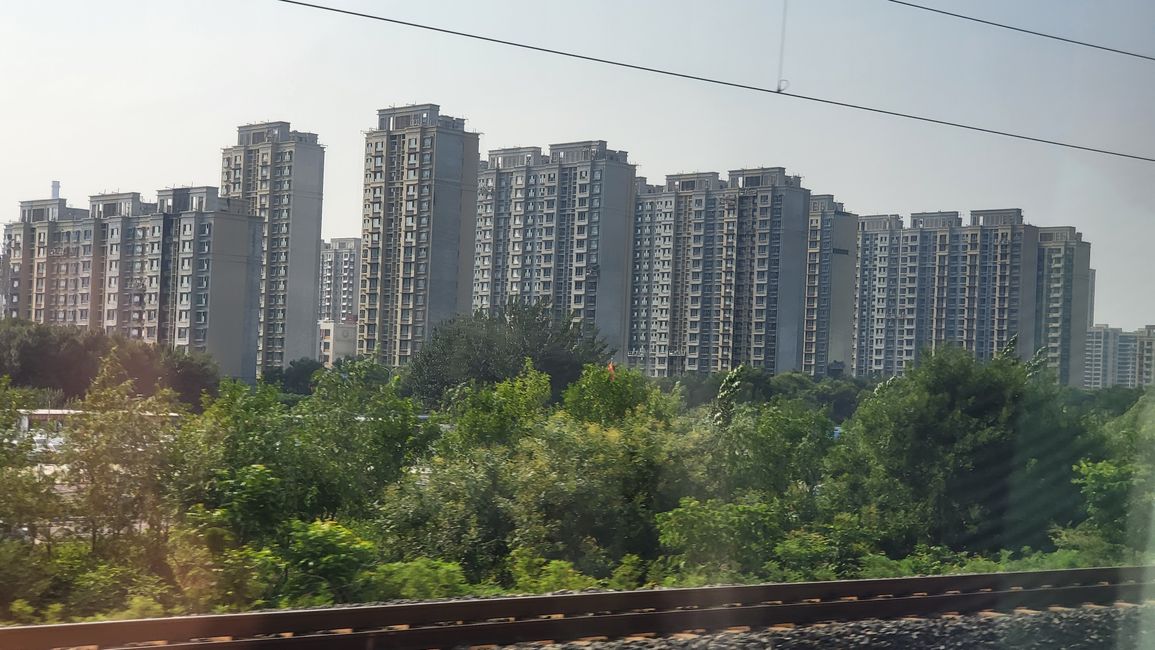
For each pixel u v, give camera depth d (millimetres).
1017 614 10141
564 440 19141
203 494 14281
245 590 11461
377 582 11789
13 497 13391
